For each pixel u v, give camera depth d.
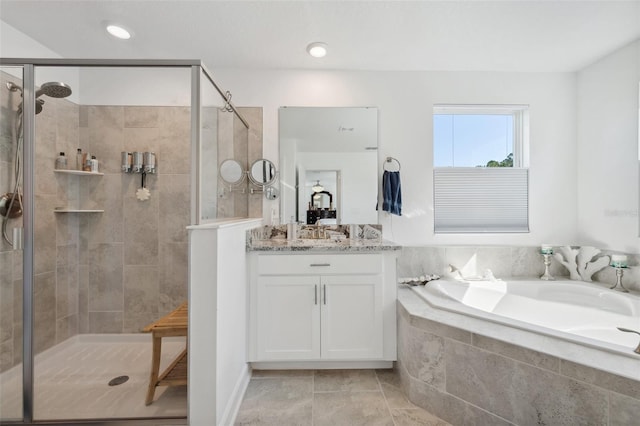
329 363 1.92
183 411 1.47
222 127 1.86
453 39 1.96
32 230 1.46
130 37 1.92
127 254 2.29
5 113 1.49
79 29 1.83
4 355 1.59
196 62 1.39
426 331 1.55
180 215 2.31
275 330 1.84
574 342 1.24
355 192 2.41
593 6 1.63
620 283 1.97
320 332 1.84
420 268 2.38
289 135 2.39
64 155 2.10
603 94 2.21
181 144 2.31
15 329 1.58
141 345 2.25
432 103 2.42
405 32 1.88
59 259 2.11
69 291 2.18
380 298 1.85
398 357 1.83
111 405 1.52
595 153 2.28
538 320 2.01
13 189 1.51
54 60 1.41
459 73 2.42
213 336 1.32
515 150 2.53
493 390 1.32
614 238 2.13
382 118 2.42
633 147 2.01
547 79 2.44
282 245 1.89
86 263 2.27
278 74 2.38
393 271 1.88
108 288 2.29
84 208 2.25
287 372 1.91
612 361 1.10
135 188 2.29
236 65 2.32
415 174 2.43
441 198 2.49
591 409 1.08
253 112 2.37
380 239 2.39
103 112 2.26
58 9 1.64
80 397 1.60
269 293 1.84
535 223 2.46
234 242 1.59
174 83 2.31
